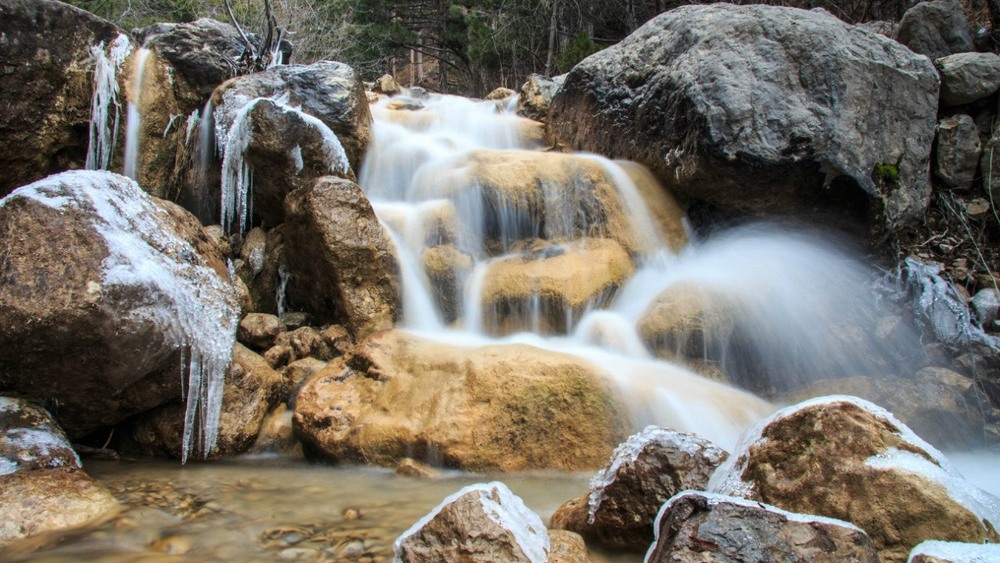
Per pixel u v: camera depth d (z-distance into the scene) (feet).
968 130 21.17
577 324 17.30
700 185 19.52
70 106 19.44
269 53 25.86
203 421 13.83
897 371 17.63
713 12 21.58
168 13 45.93
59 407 12.86
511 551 7.63
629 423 13.47
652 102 21.54
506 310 17.65
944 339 17.83
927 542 6.98
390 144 22.89
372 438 13.33
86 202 12.84
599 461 13.10
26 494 10.30
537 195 19.43
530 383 13.41
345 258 16.97
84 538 9.58
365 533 9.91
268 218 20.03
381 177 22.22
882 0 33.96
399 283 17.81
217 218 20.89
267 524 10.23
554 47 57.31
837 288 18.94
